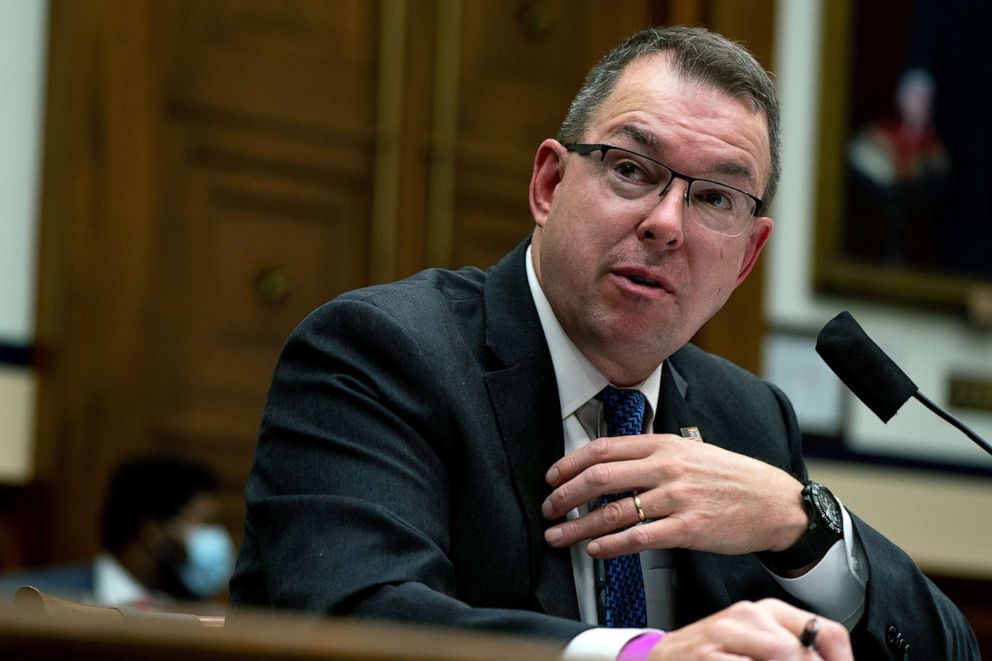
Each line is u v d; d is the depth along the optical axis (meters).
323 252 11.68
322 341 4.55
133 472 10.20
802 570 4.77
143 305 10.86
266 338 11.41
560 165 4.87
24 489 10.42
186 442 11.02
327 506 4.16
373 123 11.91
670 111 4.62
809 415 13.02
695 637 3.41
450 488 4.46
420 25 12.07
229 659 2.50
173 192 11.05
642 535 4.40
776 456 5.36
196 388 11.09
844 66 13.33
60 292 10.52
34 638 2.43
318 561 4.06
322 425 4.39
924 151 13.56
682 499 4.49
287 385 4.54
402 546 4.07
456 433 4.49
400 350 4.50
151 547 10.12
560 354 4.79
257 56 11.49
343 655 2.51
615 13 12.79
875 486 13.15
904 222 13.48
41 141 10.62
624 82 4.74
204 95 11.23
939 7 13.66
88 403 10.59
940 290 13.48
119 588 10.06
